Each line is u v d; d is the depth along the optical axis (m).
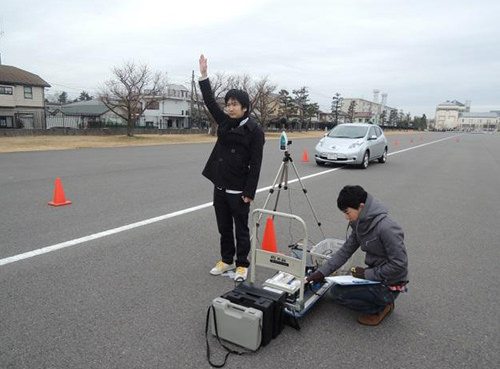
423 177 10.77
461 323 2.90
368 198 2.82
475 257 4.33
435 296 3.33
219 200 3.55
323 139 13.17
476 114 146.88
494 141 40.28
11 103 32.91
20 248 4.18
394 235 2.73
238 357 2.41
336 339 2.65
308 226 5.44
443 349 2.56
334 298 2.89
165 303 3.06
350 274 3.27
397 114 119.94
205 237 4.73
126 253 4.12
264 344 2.52
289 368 2.32
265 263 2.86
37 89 34.72
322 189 8.44
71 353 2.39
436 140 38.94
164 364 2.32
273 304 2.56
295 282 2.97
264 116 39.69
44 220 5.31
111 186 8.02
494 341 2.67
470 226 5.67
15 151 15.45
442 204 7.18
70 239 4.52
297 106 53.88
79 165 11.40
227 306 2.54
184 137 29.92
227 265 3.71
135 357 2.38
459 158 17.58
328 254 3.70
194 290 3.30
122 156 14.41
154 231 4.93
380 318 2.86
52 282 3.36
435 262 4.15
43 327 2.67
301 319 2.90
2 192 7.18
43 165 11.26
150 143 22.55
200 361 2.36
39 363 2.29
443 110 149.50
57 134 25.31
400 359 2.44
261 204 6.82
